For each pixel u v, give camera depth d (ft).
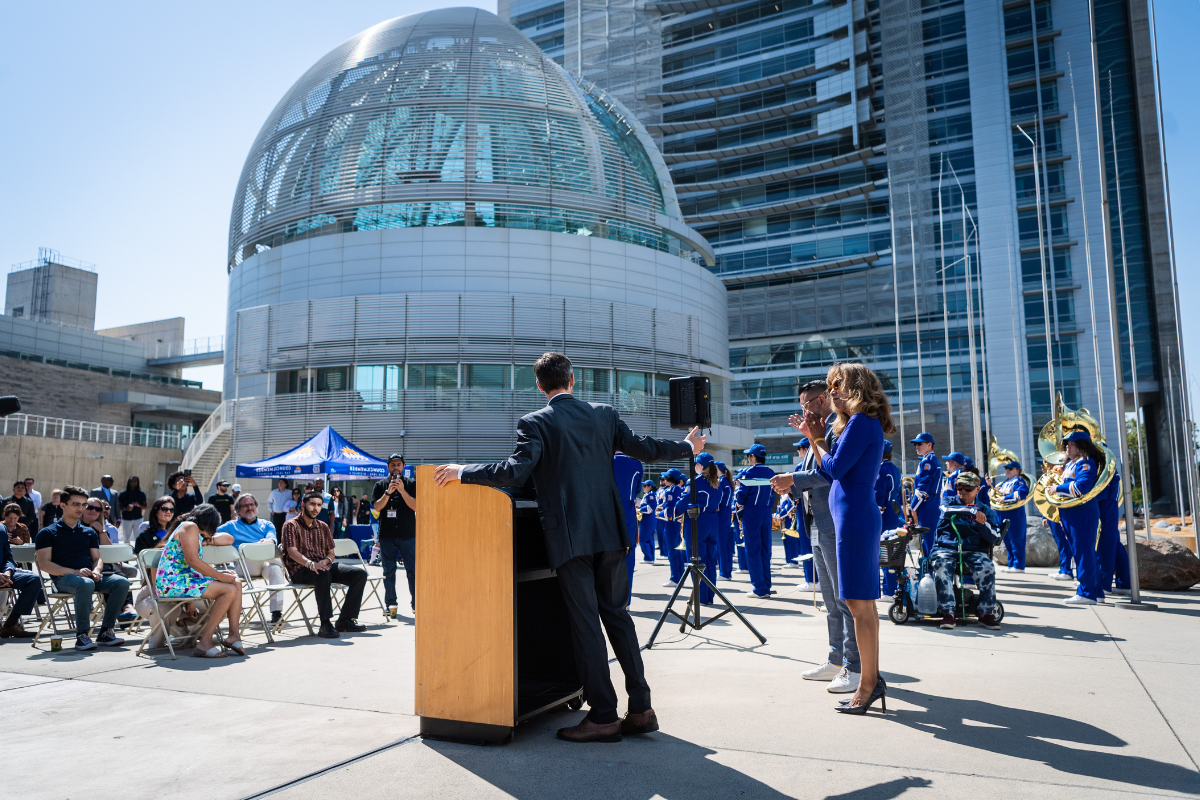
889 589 29.27
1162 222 168.55
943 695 15.14
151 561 23.32
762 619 26.37
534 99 104.53
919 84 191.01
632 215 105.60
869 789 10.04
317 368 94.17
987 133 183.73
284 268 99.09
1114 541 29.78
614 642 12.95
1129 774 10.57
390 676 18.21
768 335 201.05
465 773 10.93
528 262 96.32
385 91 103.14
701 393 20.03
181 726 13.65
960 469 34.47
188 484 45.44
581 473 12.62
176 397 185.47
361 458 55.26
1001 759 11.23
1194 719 13.30
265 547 25.81
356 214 99.25
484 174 97.71
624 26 232.94
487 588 12.60
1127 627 23.38
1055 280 174.19
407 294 92.02
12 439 91.40
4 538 25.95
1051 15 185.68
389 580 29.76
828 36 209.87
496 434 90.68
